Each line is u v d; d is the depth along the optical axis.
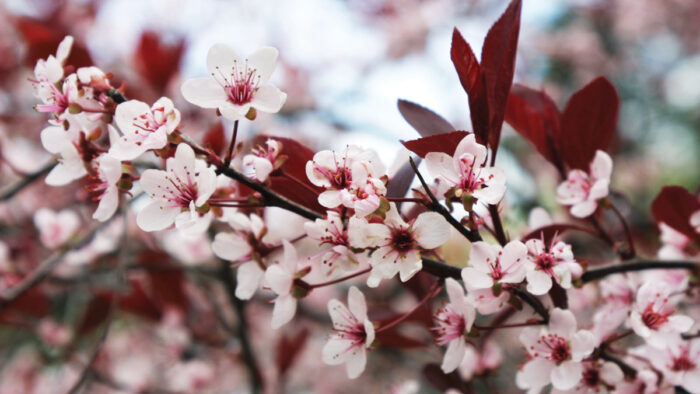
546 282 0.33
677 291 0.38
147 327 0.87
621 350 0.37
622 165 1.12
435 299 0.41
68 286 0.62
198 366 0.66
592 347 0.34
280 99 0.33
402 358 0.68
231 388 0.81
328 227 0.33
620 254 0.38
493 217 0.34
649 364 0.37
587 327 0.38
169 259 0.58
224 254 0.35
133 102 0.33
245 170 0.36
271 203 0.34
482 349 0.42
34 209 0.73
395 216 0.33
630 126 1.28
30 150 0.78
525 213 0.79
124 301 0.60
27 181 0.45
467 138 0.33
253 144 0.35
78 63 0.44
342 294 0.78
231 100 0.34
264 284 0.35
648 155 1.29
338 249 0.33
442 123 0.36
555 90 1.32
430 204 0.33
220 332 0.67
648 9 1.39
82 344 0.74
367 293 0.66
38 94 0.35
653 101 1.38
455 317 0.35
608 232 0.39
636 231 0.53
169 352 0.66
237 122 0.33
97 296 0.59
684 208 0.38
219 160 0.34
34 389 0.79
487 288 0.34
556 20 1.47
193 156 0.33
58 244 0.47
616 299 0.38
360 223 0.33
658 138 1.39
